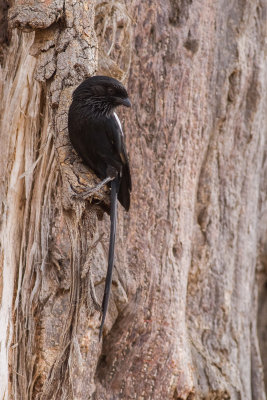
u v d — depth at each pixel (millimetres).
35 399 10305
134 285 11609
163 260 12070
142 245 11867
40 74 8898
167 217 12195
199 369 13125
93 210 8492
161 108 12148
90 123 8547
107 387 11289
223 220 14586
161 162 12172
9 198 10797
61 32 8852
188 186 12672
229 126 14531
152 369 11531
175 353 11742
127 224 11797
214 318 14102
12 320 10500
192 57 12586
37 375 10328
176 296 12102
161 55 12172
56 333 10398
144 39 12016
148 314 11695
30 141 10820
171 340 11805
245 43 14789
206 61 13070
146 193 12000
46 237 10633
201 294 14039
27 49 11070
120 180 9031
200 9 12805
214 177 14328
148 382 11484
